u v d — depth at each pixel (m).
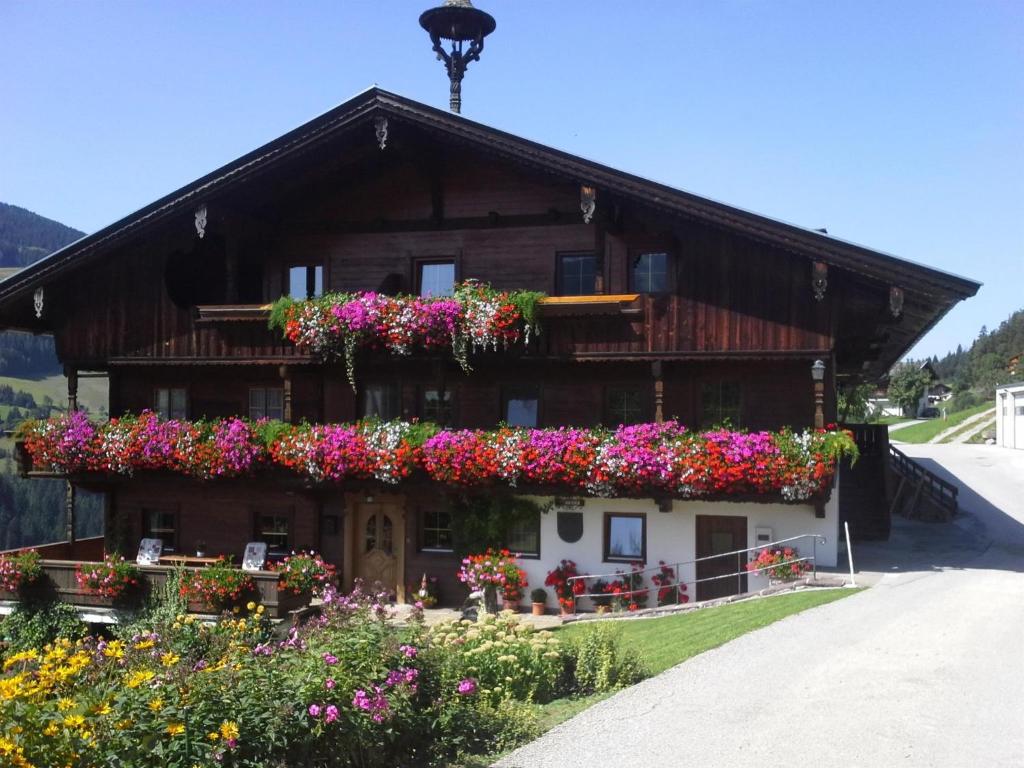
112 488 22.38
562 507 19.08
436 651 9.91
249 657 8.27
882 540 22.09
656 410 18.14
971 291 16.00
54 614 19.23
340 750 7.73
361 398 21.17
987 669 10.23
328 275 20.98
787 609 13.76
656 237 18.97
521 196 19.95
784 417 18.41
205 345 20.83
